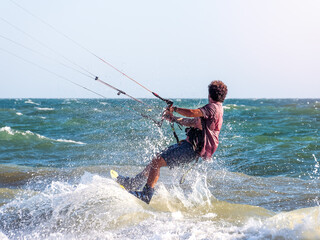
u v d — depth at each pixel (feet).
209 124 55.21
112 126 204.44
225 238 37.45
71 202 51.83
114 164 107.65
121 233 42.09
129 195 54.95
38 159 118.32
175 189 68.59
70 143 154.30
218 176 84.94
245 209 53.72
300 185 75.20
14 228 46.16
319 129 191.93
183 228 41.98
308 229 36.96
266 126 214.90
